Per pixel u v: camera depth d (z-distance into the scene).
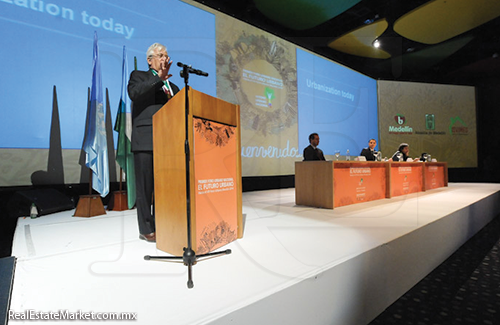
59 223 2.31
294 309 1.05
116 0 3.48
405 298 1.66
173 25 4.05
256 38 5.21
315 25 6.07
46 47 2.99
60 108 3.06
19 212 2.60
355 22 6.07
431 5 5.43
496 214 4.24
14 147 2.81
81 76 3.20
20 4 2.84
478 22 5.98
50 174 3.00
